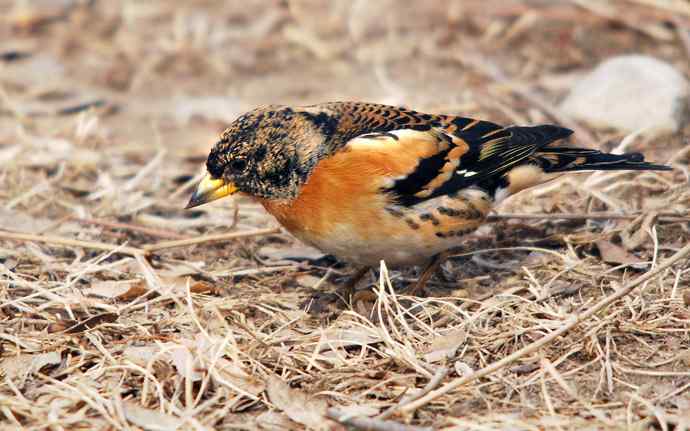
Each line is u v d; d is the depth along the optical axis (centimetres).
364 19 1777
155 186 1283
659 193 1151
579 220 1098
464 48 1658
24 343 869
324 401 774
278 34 1780
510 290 937
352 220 884
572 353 837
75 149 1370
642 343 847
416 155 889
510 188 970
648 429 734
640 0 1623
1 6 1883
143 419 753
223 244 1118
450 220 912
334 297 995
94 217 1180
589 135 1320
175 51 1739
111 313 905
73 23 1847
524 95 1457
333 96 1552
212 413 771
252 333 864
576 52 1598
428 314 905
